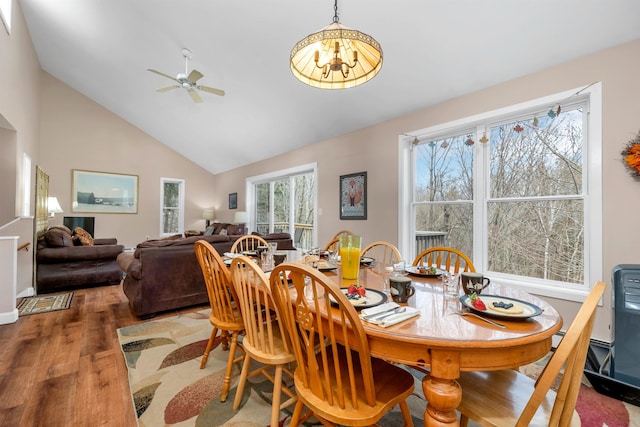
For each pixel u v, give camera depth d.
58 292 4.11
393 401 1.10
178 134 6.84
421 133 3.46
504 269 2.92
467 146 3.20
